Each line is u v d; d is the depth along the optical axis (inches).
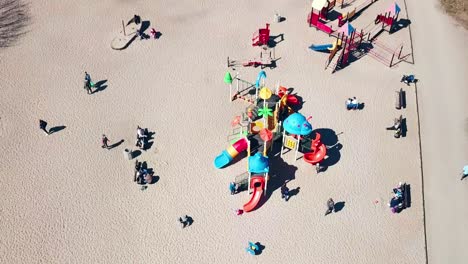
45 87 1704.0
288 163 1508.4
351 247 1325.0
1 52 1813.5
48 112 1627.7
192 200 1416.1
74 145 1541.6
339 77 1761.8
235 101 1673.2
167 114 1631.4
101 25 1931.6
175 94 1691.7
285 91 1657.2
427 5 2044.8
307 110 1647.4
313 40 1892.2
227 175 1473.9
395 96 1700.3
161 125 1601.9
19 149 1523.1
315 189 1446.9
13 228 1341.0
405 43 1887.3
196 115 1630.2
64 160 1502.2
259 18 1978.3
